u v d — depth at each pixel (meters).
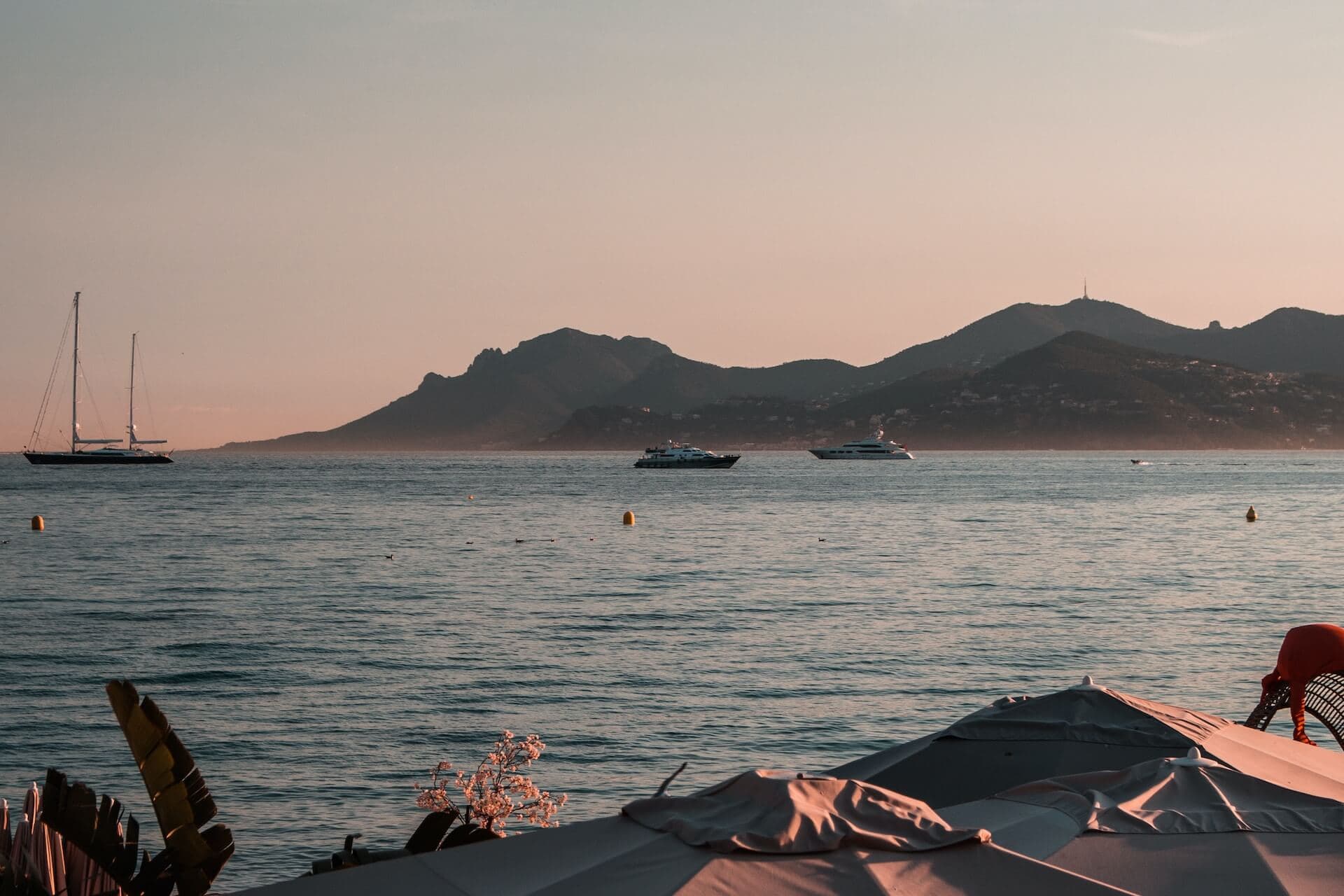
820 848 4.47
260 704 22.94
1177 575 47.31
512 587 44.53
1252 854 5.50
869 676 25.38
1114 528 76.12
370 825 15.30
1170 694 23.41
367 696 23.53
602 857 4.54
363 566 53.47
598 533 74.69
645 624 33.94
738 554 58.28
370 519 90.94
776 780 4.82
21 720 21.41
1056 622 33.69
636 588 43.69
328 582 46.81
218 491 144.12
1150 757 8.13
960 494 126.06
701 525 80.88
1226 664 26.72
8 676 26.22
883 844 4.52
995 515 90.00
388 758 18.64
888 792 4.89
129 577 49.09
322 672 26.41
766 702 22.64
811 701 22.77
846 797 4.80
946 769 8.33
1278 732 19.66
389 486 161.62
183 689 24.55
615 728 20.56
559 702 22.75
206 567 53.34
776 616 35.47
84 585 45.81
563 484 169.25
